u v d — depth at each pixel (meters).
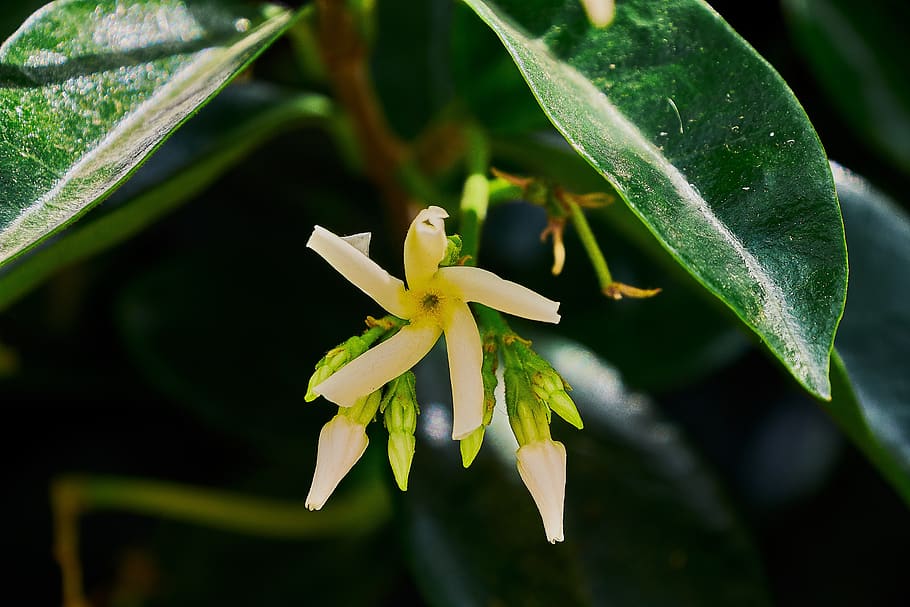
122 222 0.27
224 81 0.24
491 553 0.28
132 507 0.32
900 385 0.27
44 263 0.26
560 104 0.23
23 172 0.24
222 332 0.32
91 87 0.24
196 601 0.32
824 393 0.22
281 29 0.24
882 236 0.28
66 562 0.32
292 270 0.32
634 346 0.32
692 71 0.24
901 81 0.30
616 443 0.30
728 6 0.32
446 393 0.29
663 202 0.23
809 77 0.32
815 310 0.22
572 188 0.29
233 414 0.31
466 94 0.28
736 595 0.29
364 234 0.23
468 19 0.28
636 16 0.24
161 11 0.25
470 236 0.25
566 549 0.29
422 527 0.28
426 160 0.30
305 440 0.31
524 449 0.24
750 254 0.23
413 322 0.23
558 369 0.30
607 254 0.32
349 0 0.28
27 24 0.24
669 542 0.29
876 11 0.30
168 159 0.31
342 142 0.31
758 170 0.23
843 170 0.28
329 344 0.32
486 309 0.24
